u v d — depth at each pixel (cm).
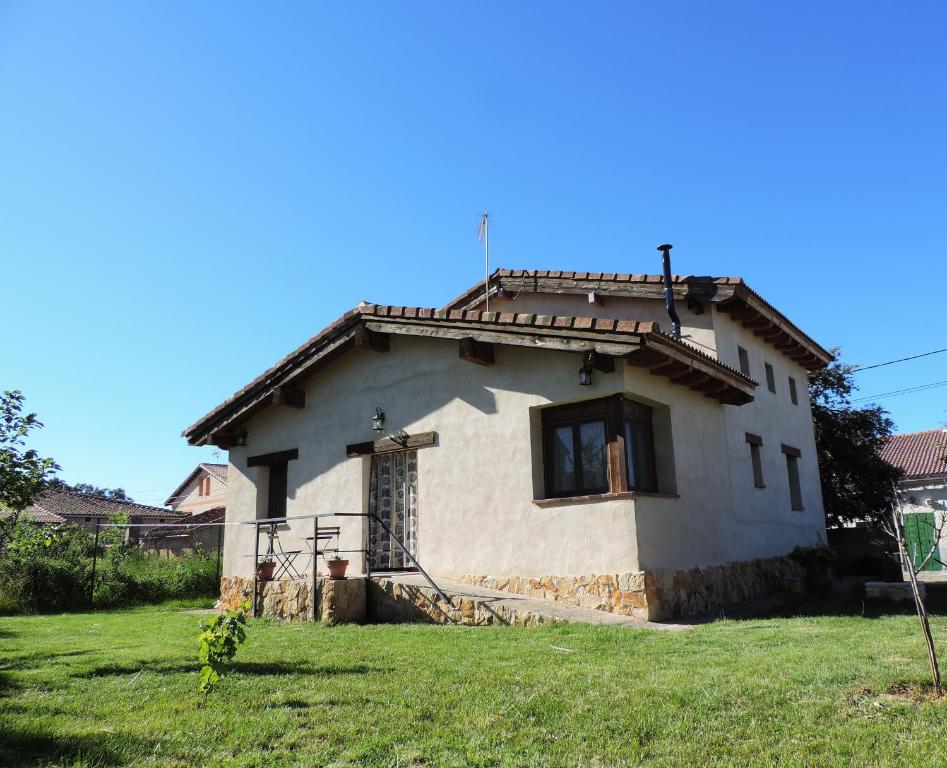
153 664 623
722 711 431
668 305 1236
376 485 1177
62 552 1466
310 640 759
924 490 2236
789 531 1416
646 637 703
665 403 993
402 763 359
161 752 374
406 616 959
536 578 934
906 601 998
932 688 462
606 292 1346
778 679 497
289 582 1016
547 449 981
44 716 440
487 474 1010
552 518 935
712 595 1005
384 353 1180
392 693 492
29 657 681
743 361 1361
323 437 1238
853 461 2066
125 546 1741
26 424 689
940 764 339
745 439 1279
